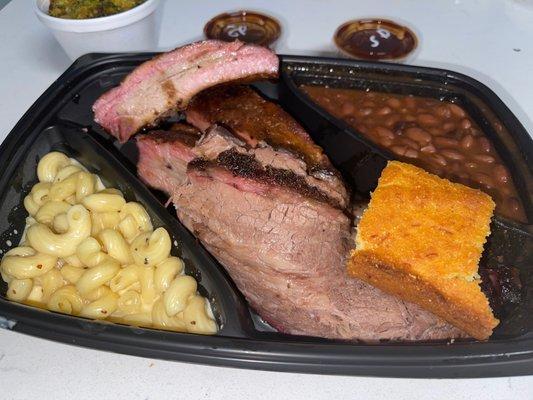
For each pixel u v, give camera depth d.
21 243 0.30
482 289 0.23
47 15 0.37
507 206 0.29
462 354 0.21
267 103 0.31
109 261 0.27
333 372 0.21
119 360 0.25
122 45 0.39
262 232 0.24
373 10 0.49
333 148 0.32
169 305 0.26
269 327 0.27
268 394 0.24
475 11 0.48
